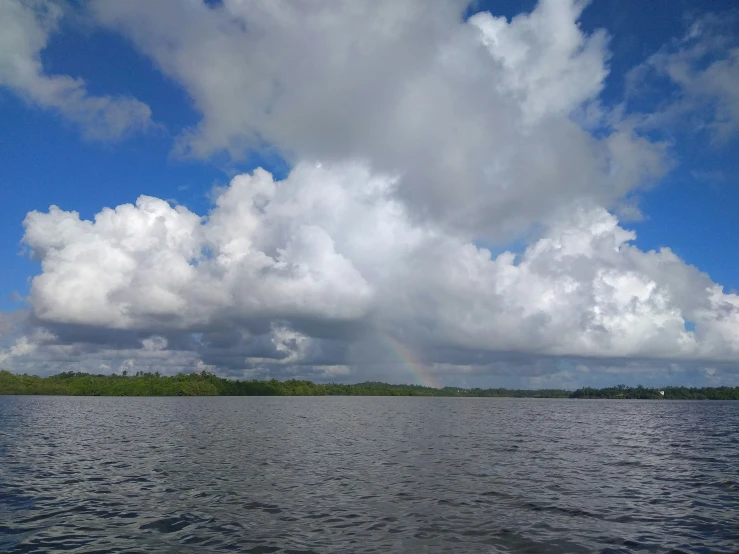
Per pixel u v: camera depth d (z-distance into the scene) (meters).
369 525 19.98
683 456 41.03
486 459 38.09
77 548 17.25
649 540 18.39
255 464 35.00
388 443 49.00
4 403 147.62
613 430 68.62
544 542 18.05
